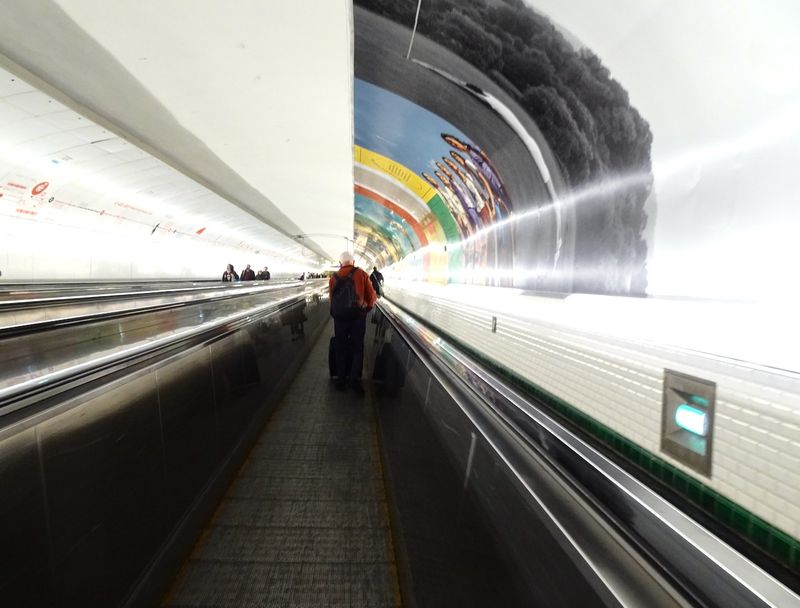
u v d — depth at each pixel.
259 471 2.97
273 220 11.91
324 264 39.88
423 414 2.34
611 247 1.67
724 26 0.99
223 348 2.79
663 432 1.07
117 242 10.07
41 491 1.14
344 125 3.63
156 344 1.96
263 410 3.79
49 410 1.20
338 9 2.07
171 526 1.92
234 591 1.86
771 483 0.78
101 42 2.63
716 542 0.81
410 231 7.24
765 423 0.79
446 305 4.02
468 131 2.70
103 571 1.40
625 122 1.45
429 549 1.73
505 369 2.32
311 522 2.38
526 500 1.13
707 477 0.92
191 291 4.89
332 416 4.09
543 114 1.92
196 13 2.23
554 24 1.48
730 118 1.04
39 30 2.56
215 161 5.59
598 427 1.37
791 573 0.74
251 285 7.59
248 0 2.08
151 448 1.76
